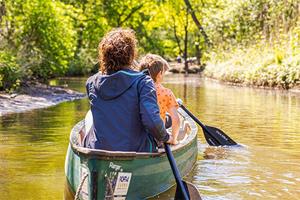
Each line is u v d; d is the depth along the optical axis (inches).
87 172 157.8
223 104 475.2
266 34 800.3
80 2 1240.8
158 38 1692.9
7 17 648.4
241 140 291.9
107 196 157.8
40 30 689.6
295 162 240.5
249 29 878.4
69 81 832.3
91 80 177.0
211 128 282.7
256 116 388.2
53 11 708.0
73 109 429.7
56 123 345.7
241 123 351.9
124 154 158.1
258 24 850.8
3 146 267.7
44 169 222.4
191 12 1193.4
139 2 1321.4
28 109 424.5
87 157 156.9
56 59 721.0
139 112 169.9
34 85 605.0
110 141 169.2
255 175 216.4
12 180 205.3
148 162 169.0
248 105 465.7
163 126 169.6
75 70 1036.5
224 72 845.2
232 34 942.4
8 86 526.3
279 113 405.7
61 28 738.8
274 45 751.7
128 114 169.5
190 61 1465.3
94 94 174.2
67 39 761.6
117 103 170.4
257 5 848.3
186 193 166.4
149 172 171.5
